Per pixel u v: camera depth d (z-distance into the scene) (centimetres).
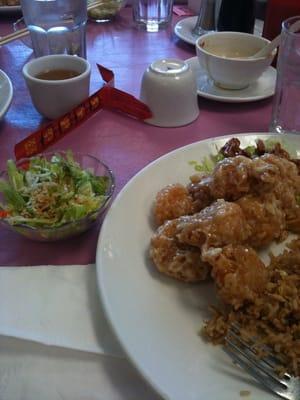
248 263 24
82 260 27
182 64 40
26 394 22
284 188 29
